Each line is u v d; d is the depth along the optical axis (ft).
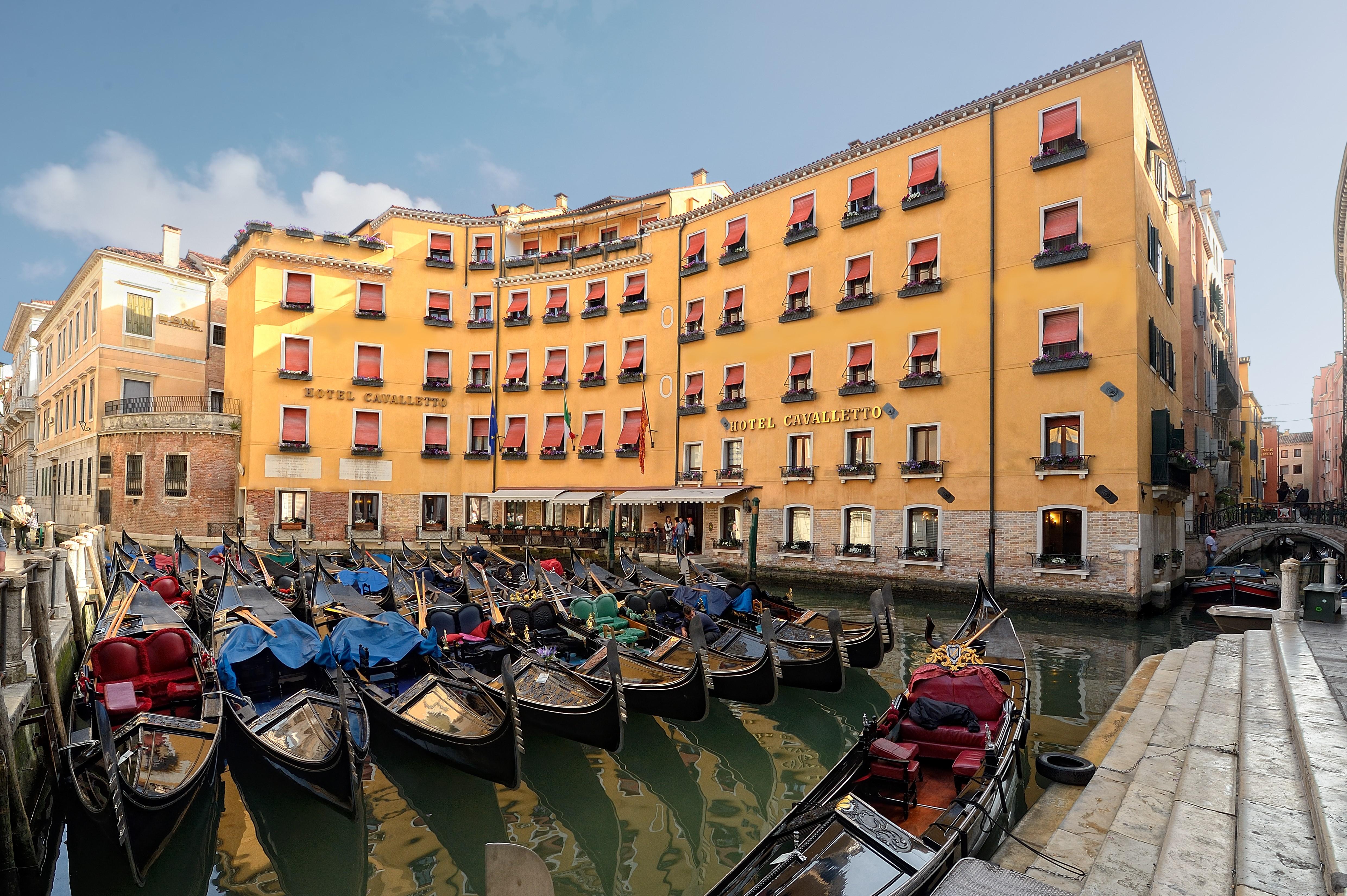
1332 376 171.32
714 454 80.48
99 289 99.91
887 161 69.21
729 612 42.04
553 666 30.53
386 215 96.17
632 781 26.13
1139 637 47.44
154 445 88.84
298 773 22.47
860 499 68.08
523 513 93.81
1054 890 13.93
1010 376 60.13
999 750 20.90
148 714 22.81
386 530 91.35
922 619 54.29
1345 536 78.07
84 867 19.12
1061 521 57.26
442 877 19.67
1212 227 98.99
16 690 21.24
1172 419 66.59
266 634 29.89
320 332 90.07
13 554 40.78
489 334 96.99
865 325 69.31
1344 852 12.18
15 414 138.21
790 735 31.04
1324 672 24.39
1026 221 60.54
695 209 85.15
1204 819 15.85
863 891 14.89
